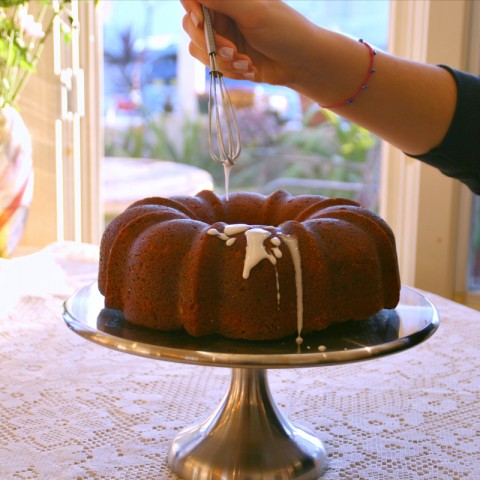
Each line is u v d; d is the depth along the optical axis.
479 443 0.83
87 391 0.96
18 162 1.46
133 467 0.77
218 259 0.73
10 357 1.07
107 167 2.56
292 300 0.72
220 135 0.84
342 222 0.79
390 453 0.81
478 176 1.02
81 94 1.80
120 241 0.79
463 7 1.56
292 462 0.76
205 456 0.76
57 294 1.36
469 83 1.00
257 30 0.85
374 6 1.92
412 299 0.89
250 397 0.80
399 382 1.01
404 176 1.73
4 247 1.51
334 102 0.98
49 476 0.74
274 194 0.94
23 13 1.55
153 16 2.92
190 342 0.71
